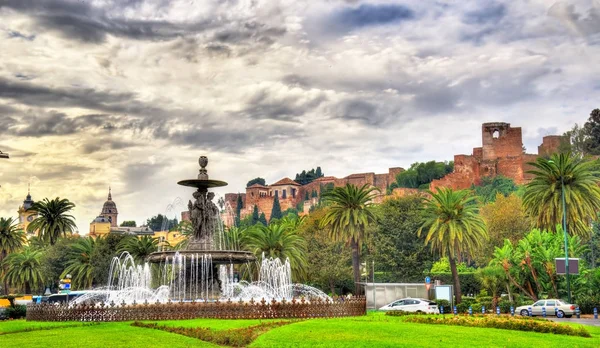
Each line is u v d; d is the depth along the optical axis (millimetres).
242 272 84000
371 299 62656
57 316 34938
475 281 94000
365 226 81375
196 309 34031
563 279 64938
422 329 29391
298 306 35375
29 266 103812
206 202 44219
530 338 26625
